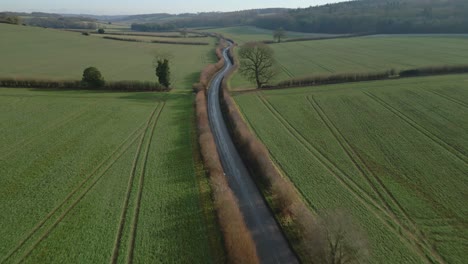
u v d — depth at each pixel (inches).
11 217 959.0
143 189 1119.0
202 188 1131.3
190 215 983.6
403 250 830.5
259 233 946.7
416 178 1142.3
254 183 1221.7
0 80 2337.6
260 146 1395.2
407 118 1664.6
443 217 941.2
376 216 962.7
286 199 1023.6
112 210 1005.2
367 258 779.4
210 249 847.1
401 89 2102.6
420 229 899.4
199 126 1660.9
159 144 1499.8
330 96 2106.3
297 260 841.5
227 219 913.5
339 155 1349.7
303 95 2188.7
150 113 1947.6
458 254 810.2
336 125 1657.2
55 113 1867.6
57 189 1110.4
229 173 1305.4
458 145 1350.9
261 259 847.1
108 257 820.0
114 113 1902.1
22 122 1716.3
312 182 1160.2
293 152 1398.9
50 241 868.0
